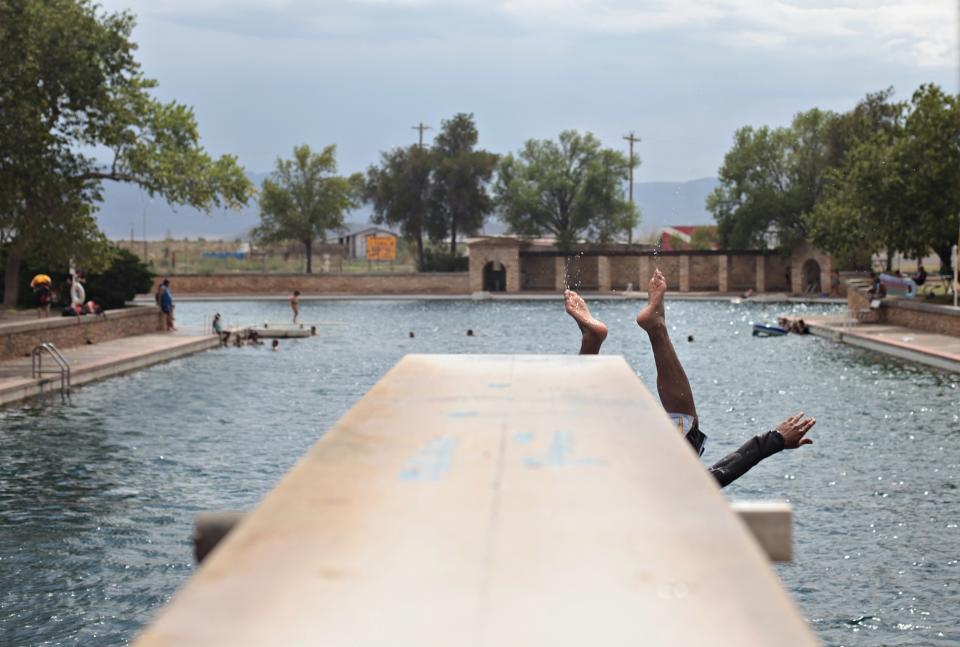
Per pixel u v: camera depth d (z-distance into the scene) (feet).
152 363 110.42
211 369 106.11
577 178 295.07
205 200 130.62
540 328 167.84
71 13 118.11
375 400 7.41
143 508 47.47
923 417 72.08
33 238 120.98
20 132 107.04
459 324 176.14
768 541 5.90
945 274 159.22
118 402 80.69
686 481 5.33
